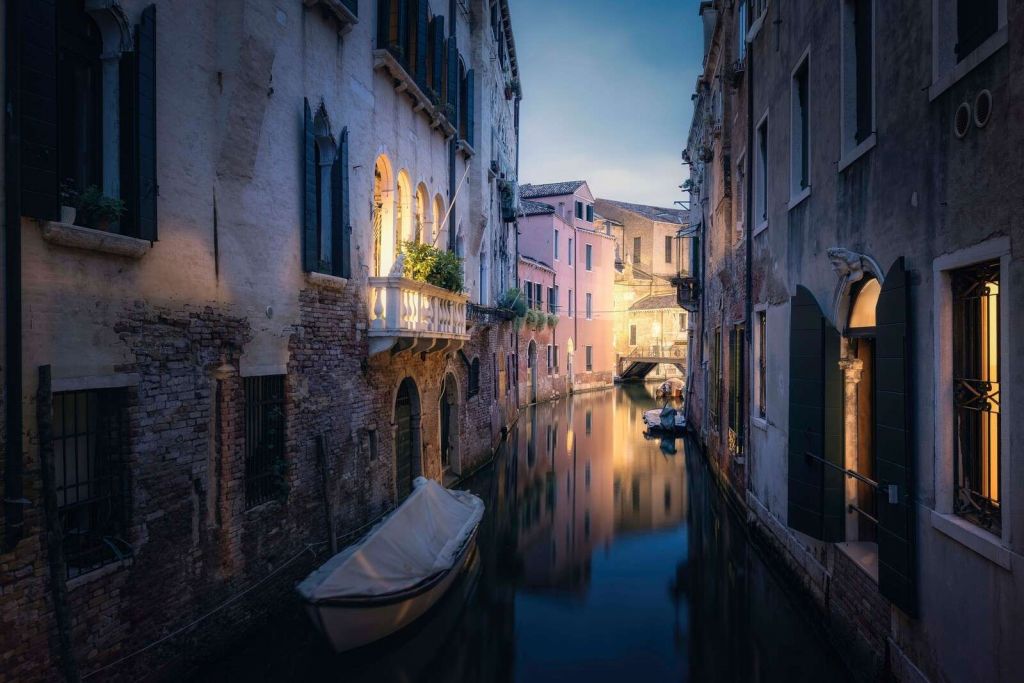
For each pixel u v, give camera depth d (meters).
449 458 15.38
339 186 8.98
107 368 5.40
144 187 5.62
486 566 10.67
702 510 14.16
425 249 11.06
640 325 48.22
